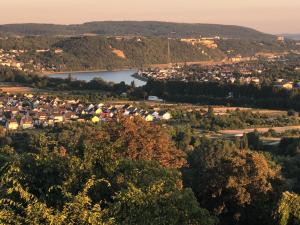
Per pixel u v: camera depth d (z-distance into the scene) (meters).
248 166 38.69
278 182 40.47
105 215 19.61
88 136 46.50
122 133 42.72
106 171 26.66
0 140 85.19
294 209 34.16
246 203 37.88
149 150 41.94
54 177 25.28
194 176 43.41
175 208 22.95
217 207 38.81
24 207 21.05
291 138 83.00
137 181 26.77
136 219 21.33
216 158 51.22
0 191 22.34
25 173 24.86
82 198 19.08
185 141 82.62
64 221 18.39
